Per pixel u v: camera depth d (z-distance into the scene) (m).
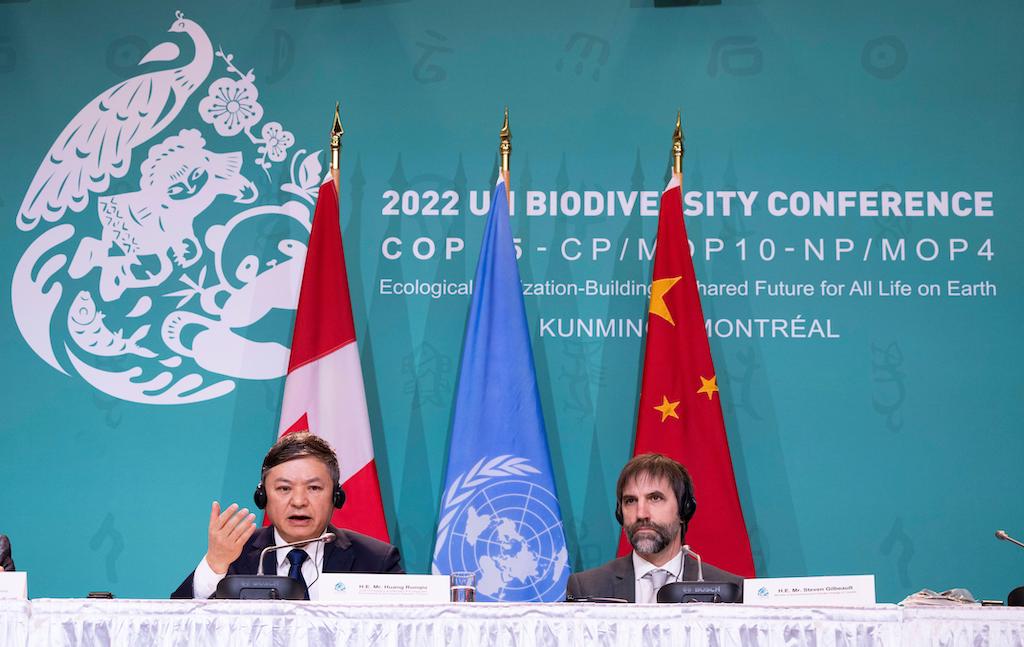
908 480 4.49
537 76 4.82
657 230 4.69
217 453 4.59
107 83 4.86
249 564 3.40
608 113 4.79
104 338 4.68
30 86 4.85
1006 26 4.78
